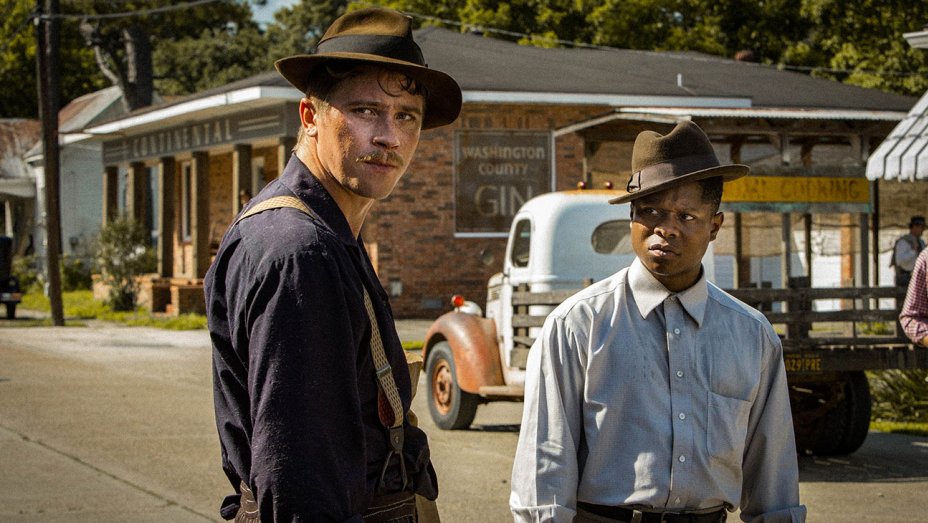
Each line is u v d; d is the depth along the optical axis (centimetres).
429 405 1027
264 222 219
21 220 4034
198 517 650
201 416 1034
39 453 838
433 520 252
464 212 2094
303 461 198
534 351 311
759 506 315
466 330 970
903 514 681
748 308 314
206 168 2378
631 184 307
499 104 2098
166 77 5772
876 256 1405
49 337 1881
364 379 222
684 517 300
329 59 231
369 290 226
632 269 312
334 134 233
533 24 3484
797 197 1162
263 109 2120
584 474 304
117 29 3812
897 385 1110
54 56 2784
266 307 205
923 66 3167
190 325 2062
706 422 300
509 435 983
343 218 229
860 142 1299
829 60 3453
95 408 1072
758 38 3531
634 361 303
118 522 634
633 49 3409
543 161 2131
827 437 869
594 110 2152
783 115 1227
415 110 240
